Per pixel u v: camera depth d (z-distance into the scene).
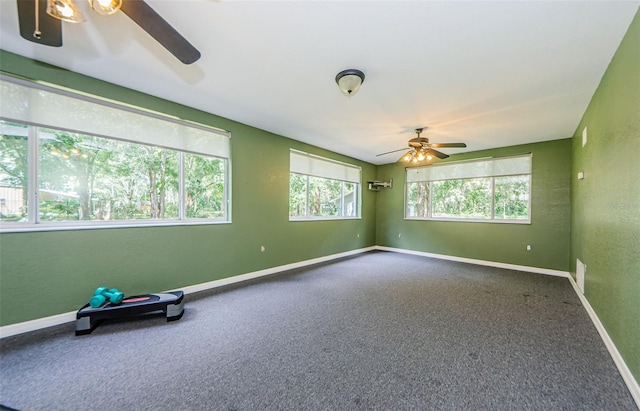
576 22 1.64
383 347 2.02
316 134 4.24
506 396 1.50
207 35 1.82
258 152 3.98
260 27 1.74
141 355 1.88
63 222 2.41
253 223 3.93
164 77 2.45
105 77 2.46
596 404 1.45
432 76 2.34
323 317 2.56
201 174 3.41
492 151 5.00
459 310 2.76
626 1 1.48
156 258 2.91
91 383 1.58
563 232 4.25
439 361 1.84
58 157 2.39
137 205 2.89
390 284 3.69
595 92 2.54
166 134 3.01
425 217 5.97
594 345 2.06
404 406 1.42
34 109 2.21
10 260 2.11
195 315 2.59
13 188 2.19
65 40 1.92
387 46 1.92
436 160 5.76
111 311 2.27
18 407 1.39
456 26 1.69
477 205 5.23
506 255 4.80
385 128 3.85
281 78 2.43
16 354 1.88
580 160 3.38
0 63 2.06
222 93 2.78
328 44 1.92
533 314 2.66
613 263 2.01
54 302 2.30
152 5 1.53
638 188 1.59
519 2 1.49
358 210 6.32
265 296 3.15
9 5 1.61
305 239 4.84
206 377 1.65
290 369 1.74
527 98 2.76
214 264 3.45
